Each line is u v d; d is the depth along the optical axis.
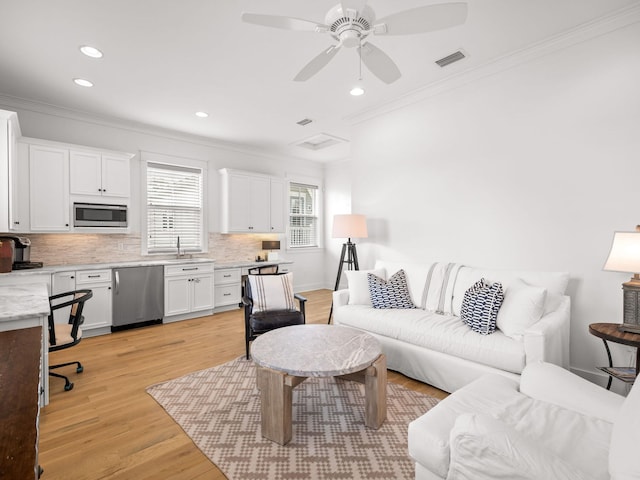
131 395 2.41
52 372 2.73
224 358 3.14
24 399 0.85
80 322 2.60
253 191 5.59
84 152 3.86
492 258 3.06
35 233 3.75
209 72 3.11
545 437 1.18
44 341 2.22
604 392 1.40
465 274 2.97
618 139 2.39
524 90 2.84
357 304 3.29
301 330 2.50
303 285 6.70
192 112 4.11
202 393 2.44
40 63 2.93
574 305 2.60
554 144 2.69
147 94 3.57
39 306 1.98
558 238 2.68
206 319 4.55
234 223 5.33
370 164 4.12
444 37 2.60
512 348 2.10
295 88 3.46
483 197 3.11
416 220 3.66
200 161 5.20
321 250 7.07
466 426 1.06
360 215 3.86
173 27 2.43
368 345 2.18
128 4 2.18
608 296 2.45
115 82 3.29
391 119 3.88
